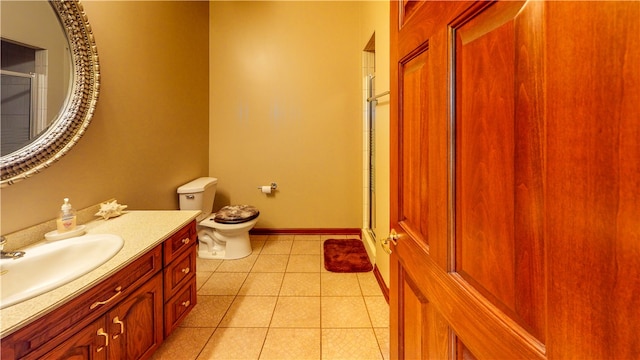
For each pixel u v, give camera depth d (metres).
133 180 1.97
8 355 0.77
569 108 0.34
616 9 0.28
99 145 1.67
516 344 0.45
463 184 0.59
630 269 0.28
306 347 1.60
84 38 1.48
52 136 1.34
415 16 0.79
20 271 1.08
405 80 0.89
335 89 3.33
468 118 0.57
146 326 1.31
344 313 1.91
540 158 0.39
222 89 3.29
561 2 0.34
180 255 1.60
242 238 2.82
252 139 3.34
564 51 0.34
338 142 3.38
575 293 0.34
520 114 0.43
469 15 0.55
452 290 0.63
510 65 0.45
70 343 0.93
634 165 0.27
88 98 1.51
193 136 2.89
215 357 1.53
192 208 2.58
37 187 1.31
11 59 1.20
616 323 0.29
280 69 3.29
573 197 0.34
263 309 1.96
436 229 0.69
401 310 0.96
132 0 1.93
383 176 2.18
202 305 2.00
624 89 0.28
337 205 3.44
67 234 1.33
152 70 2.18
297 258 2.79
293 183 3.40
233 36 3.26
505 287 0.47
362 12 3.04
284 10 3.26
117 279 1.13
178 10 2.57
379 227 2.32
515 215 0.45
